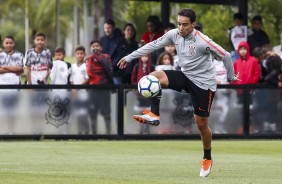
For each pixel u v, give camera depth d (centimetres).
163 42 2755
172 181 2611
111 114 4228
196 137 4275
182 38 2723
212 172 2897
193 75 2730
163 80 2719
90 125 4219
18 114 4159
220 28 6144
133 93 4238
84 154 3491
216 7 6262
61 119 4197
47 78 4350
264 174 2845
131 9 7431
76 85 4194
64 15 14525
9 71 4284
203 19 6278
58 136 4197
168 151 3672
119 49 4622
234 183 2588
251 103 4316
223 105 4291
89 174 2783
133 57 2758
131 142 4100
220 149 3791
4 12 13175
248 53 4412
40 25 13762
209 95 2741
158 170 2934
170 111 4259
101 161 3222
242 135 4316
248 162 3247
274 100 4331
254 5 6178
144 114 2709
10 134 4159
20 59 4316
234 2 5438
